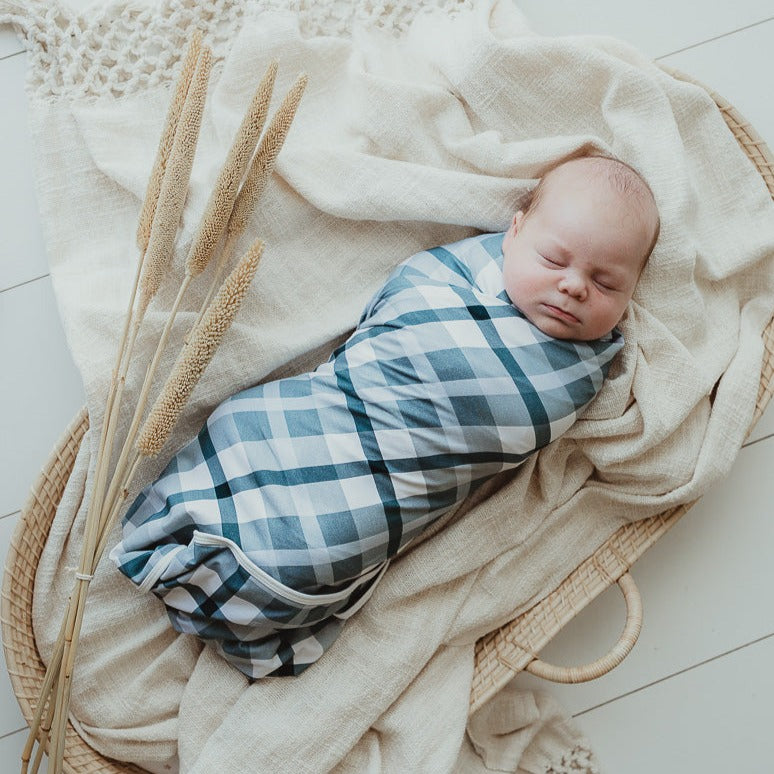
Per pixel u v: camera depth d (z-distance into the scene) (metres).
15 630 0.98
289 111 0.87
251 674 0.98
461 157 1.04
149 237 0.90
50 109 1.05
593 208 0.91
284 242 1.04
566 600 1.05
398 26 1.11
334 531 0.91
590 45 1.04
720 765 1.17
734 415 1.03
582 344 0.96
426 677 1.03
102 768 1.00
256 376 1.02
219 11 1.08
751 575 1.18
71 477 0.99
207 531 0.92
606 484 1.06
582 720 1.17
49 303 1.11
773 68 1.18
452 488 0.96
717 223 1.07
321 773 0.97
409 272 0.99
